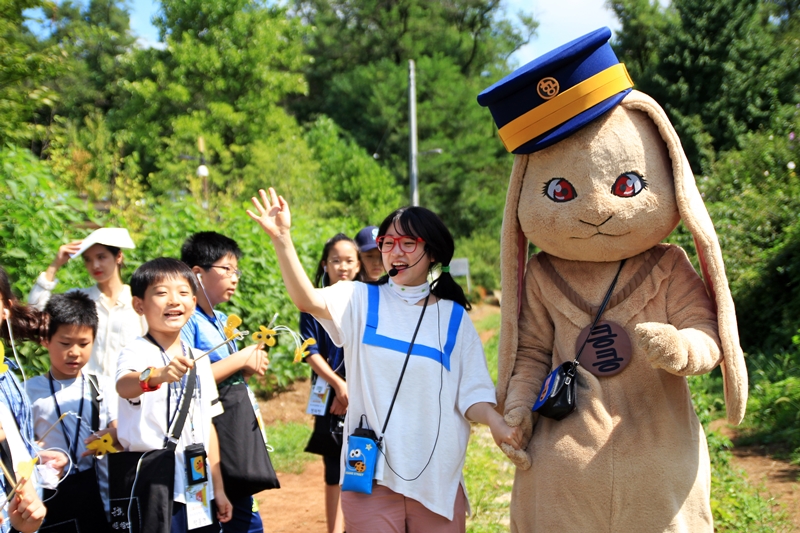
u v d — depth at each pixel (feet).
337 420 16.30
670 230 11.32
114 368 15.19
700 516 10.76
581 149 11.02
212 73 102.58
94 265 15.56
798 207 37.52
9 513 9.25
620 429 10.75
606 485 10.61
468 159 135.33
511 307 11.87
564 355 11.41
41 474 10.68
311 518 19.62
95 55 135.95
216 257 14.58
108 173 65.41
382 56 153.38
